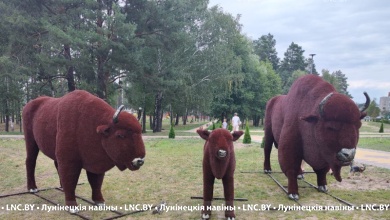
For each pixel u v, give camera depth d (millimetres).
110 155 5348
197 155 12766
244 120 49875
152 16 23562
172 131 20984
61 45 20812
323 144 5723
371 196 6984
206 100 31594
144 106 29859
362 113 5699
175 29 24656
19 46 22219
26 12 21609
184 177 8852
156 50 26219
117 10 20641
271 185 7922
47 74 23359
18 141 17547
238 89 40094
